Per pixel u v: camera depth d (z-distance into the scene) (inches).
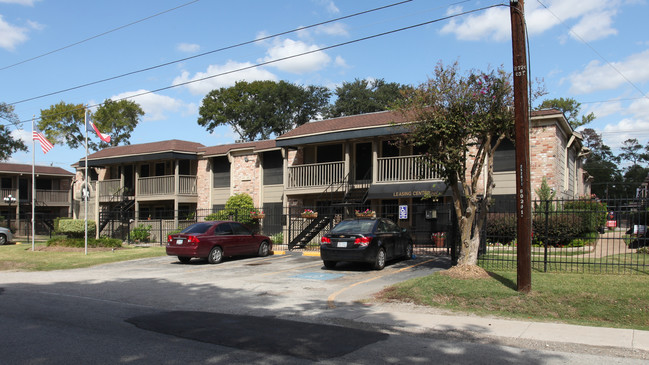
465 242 448.8
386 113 930.7
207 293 433.4
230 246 675.4
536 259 538.6
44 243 1049.5
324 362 226.5
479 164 456.4
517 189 377.1
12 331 287.6
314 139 908.0
